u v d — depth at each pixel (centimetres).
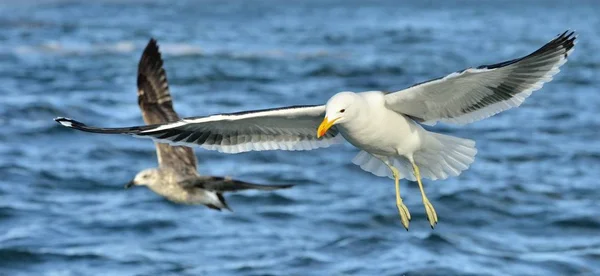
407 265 1309
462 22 6544
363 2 10725
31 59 3431
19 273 1295
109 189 1706
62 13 6881
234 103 2642
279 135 896
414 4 10294
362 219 1536
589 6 10019
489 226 1537
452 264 1314
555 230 1517
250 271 1294
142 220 1503
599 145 2169
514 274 1291
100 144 2019
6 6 7756
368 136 828
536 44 4644
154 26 5450
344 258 1351
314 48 4150
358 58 3756
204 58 3597
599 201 1672
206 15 7088
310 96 2836
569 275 1299
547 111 2623
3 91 2631
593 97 2897
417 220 1555
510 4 10556
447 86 811
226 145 892
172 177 1072
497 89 827
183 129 875
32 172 1775
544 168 1941
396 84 3180
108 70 3203
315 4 10025
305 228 1498
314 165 1912
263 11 8069
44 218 1517
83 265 1320
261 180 1788
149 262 1328
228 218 1534
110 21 5862
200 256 1361
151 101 1128
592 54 4038
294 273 1292
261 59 3644
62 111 2305
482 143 2183
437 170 883
